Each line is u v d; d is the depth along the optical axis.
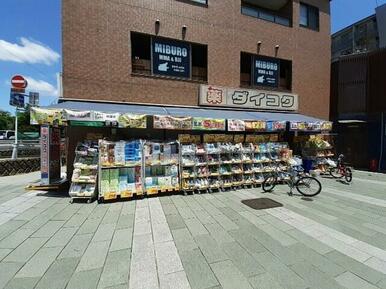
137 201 6.92
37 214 5.73
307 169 11.27
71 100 8.27
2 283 3.14
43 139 7.99
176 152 7.75
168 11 9.66
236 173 8.47
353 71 14.12
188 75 10.16
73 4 8.29
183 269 3.52
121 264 3.63
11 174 10.95
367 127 13.85
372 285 3.21
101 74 8.62
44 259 3.75
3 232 4.72
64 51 8.20
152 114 7.41
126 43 8.95
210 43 10.47
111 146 6.90
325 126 10.50
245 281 3.26
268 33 11.89
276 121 9.28
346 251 4.11
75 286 3.11
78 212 5.92
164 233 4.76
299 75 12.82
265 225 5.21
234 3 11.05
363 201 7.14
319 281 3.28
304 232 4.87
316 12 13.65
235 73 11.03
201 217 5.66
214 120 8.06
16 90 11.45
